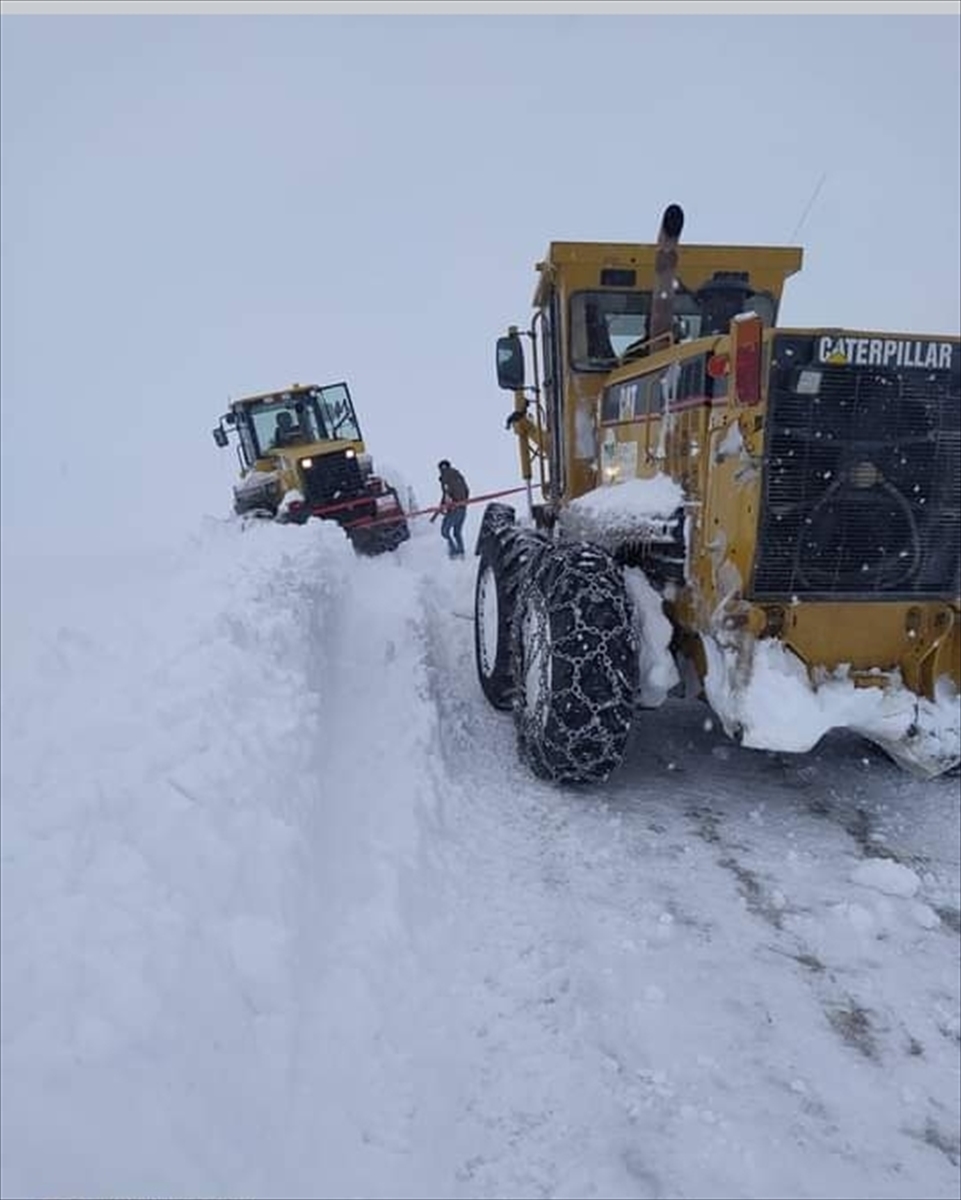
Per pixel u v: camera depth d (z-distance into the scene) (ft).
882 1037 8.74
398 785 12.81
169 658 13.10
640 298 18.72
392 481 56.54
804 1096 7.98
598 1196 6.91
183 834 8.87
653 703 13.83
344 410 51.42
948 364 12.26
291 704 13.03
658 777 14.69
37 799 9.17
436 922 10.28
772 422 11.98
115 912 7.71
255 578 19.30
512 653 15.55
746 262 18.86
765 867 11.80
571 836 12.53
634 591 13.92
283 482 47.39
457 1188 6.98
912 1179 7.16
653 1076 8.14
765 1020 8.93
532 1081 8.02
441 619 25.81
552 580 13.87
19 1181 5.69
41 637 15.28
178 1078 6.70
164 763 9.97
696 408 13.53
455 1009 8.87
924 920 10.59
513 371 20.99
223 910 8.41
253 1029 7.63
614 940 10.07
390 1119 7.42
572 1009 8.88
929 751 12.66
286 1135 7.00
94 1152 6.00
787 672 12.42
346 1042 8.06
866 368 12.07
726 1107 7.82
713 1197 6.94
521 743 15.08
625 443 16.52
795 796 14.02
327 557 26.58
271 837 9.62
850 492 12.26
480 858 11.95
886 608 12.73
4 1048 6.48
